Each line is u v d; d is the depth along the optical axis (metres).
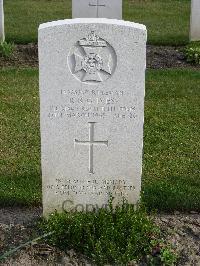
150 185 2.68
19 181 2.73
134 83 2.10
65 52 2.06
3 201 2.53
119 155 2.22
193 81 4.20
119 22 2.04
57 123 2.16
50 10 6.77
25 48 4.88
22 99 3.82
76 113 2.15
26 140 3.23
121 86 2.11
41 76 2.09
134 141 2.19
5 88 4.00
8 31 5.59
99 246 2.11
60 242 2.17
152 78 4.23
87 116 2.15
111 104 2.13
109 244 2.12
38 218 2.39
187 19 6.43
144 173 2.85
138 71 2.09
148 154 3.07
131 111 2.14
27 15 6.46
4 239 2.21
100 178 2.26
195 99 3.87
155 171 2.88
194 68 4.53
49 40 2.04
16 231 2.27
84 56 2.07
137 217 2.21
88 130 2.18
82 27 2.03
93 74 2.09
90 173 2.24
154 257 2.12
